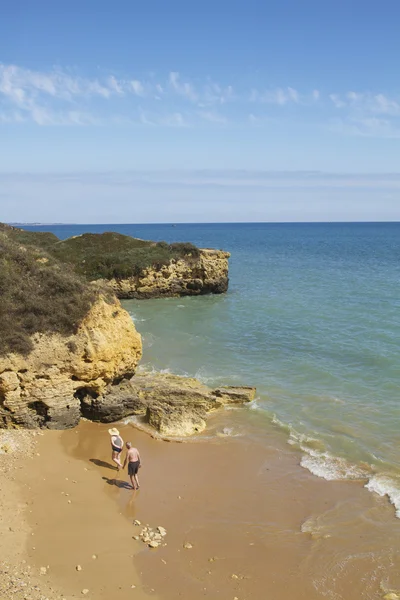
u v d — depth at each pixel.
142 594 11.02
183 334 36.72
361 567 12.12
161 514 14.31
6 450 17.16
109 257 57.38
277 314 43.25
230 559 12.41
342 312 42.72
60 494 14.88
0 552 11.92
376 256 101.44
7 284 20.02
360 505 14.85
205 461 17.73
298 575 11.85
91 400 20.67
